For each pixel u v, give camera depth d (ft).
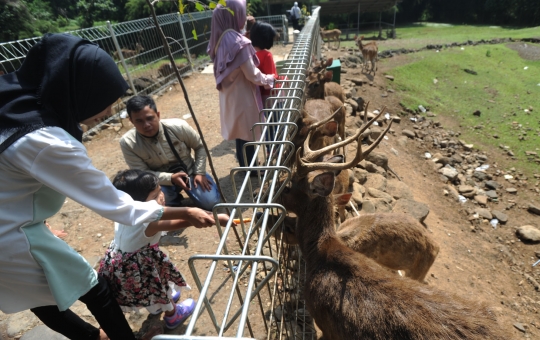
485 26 106.63
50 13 53.16
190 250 12.21
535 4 100.27
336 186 12.05
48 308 7.07
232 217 5.31
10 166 5.05
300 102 12.45
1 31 35.63
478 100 41.52
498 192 25.52
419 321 6.68
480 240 18.92
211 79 31.42
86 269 6.63
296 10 55.77
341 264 7.91
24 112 4.98
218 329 4.59
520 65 53.26
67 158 5.08
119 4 66.23
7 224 5.42
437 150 29.78
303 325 8.98
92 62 5.19
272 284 10.48
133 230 7.84
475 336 6.45
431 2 127.95
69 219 14.30
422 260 10.55
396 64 48.34
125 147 12.23
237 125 13.99
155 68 30.12
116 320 7.27
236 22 12.71
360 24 113.09
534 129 34.53
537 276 17.21
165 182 12.12
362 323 7.05
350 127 24.30
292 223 9.74
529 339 12.55
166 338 3.40
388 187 18.42
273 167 6.39
